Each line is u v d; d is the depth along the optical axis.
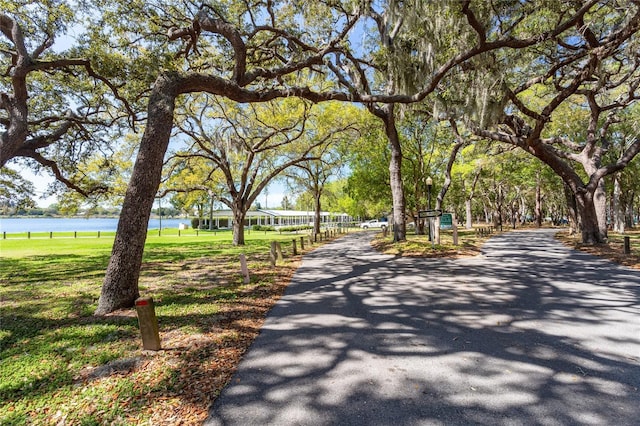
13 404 3.14
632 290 7.11
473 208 64.69
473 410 2.88
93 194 17.75
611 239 18.06
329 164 26.84
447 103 11.37
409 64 9.87
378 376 3.53
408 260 12.23
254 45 11.30
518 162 27.11
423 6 8.12
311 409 2.95
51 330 5.29
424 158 26.11
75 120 11.70
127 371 3.76
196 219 63.12
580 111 18.14
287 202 83.25
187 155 19.80
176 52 11.38
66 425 2.80
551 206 59.28
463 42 9.14
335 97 10.21
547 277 8.59
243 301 6.83
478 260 11.75
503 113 12.11
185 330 5.04
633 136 21.92
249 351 4.26
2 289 8.52
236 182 30.81
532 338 4.52
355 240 24.27
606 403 2.96
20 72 8.09
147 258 15.00
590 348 4.16
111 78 10.44
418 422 2.73
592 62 10.10
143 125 15.46
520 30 10.87
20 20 9.48
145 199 6.51
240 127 20.42
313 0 10.38
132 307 6.39
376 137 23.47
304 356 4.08
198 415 2.89
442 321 5.31
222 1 11.00
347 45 11.68
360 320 5.45
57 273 11.19
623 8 8.89
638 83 13.21
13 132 8.16
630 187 29.53
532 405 2.94
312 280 8.95
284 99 18.86
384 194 26.00
